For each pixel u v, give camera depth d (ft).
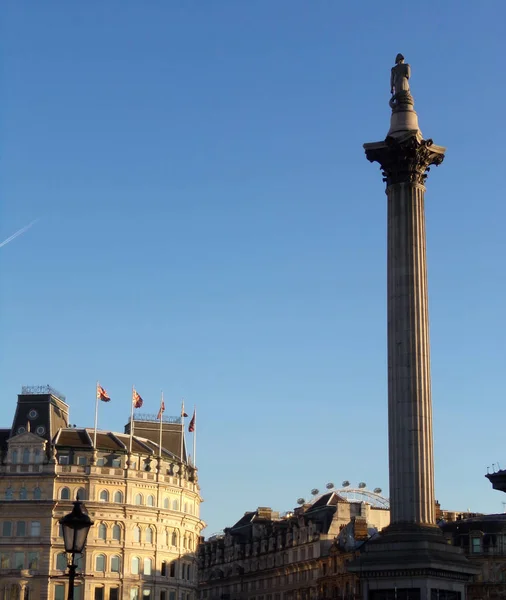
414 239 259.39
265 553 637.71
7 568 490.08
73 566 125.70
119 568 503.20
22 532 496.64
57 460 507.71
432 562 235.20
